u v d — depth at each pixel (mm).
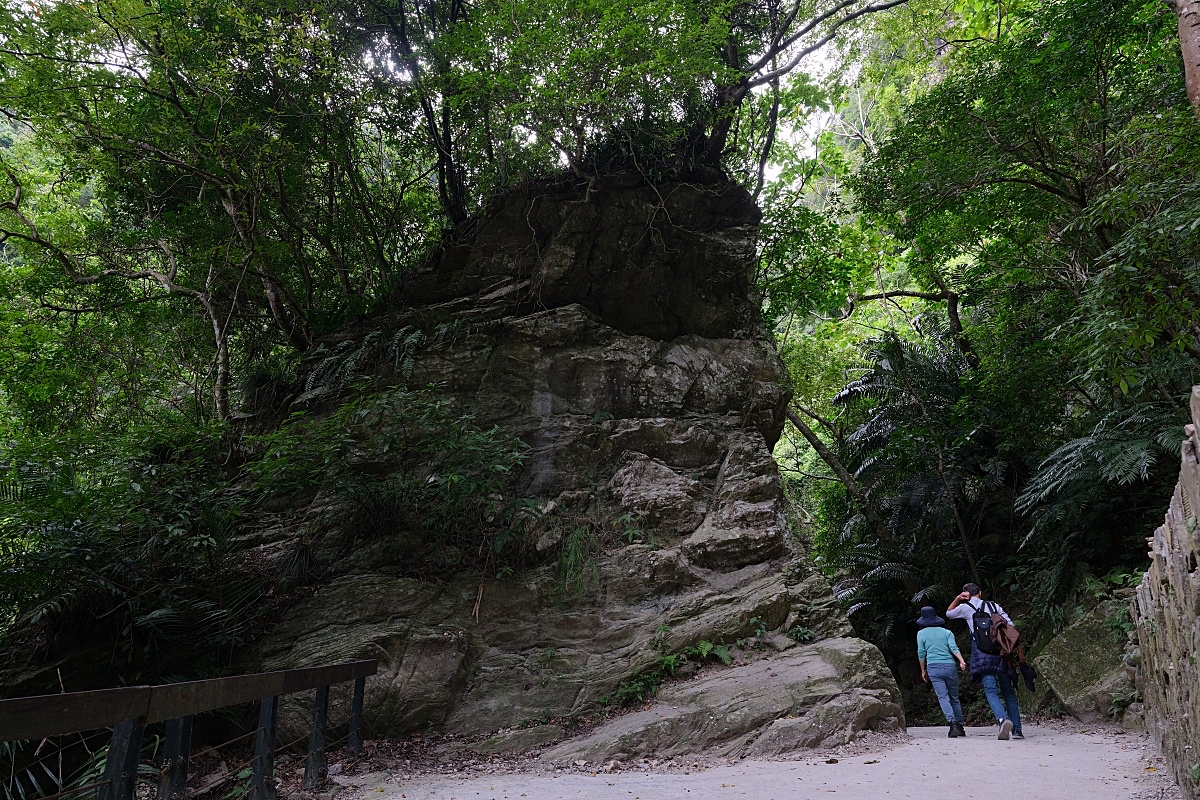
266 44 10969
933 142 10664
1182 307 6246
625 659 8625
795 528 16359
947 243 13234
